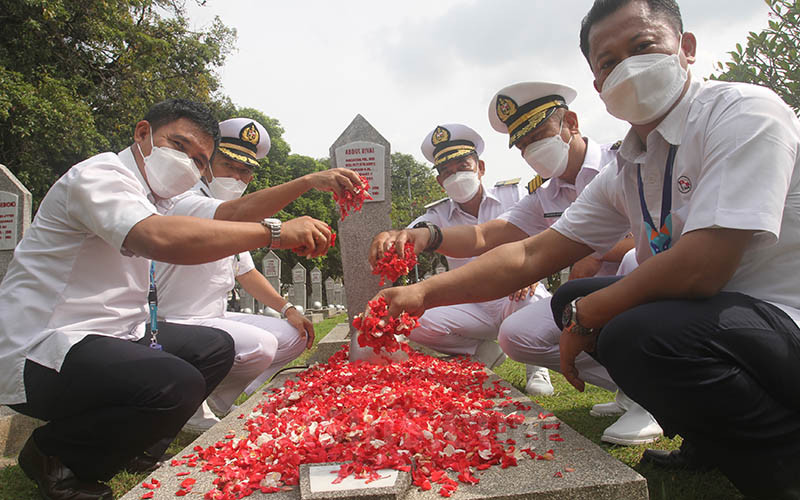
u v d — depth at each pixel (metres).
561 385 3.83
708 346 1.50
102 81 12.83
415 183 46.56
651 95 1.78
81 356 1.91
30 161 10.66
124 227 1.94
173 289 3.23
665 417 1.65
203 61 15.38
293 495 1.52
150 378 1.91
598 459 1.63
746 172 1.50
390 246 2.92
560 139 3.21
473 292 2.16
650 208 1.94
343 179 3.02
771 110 1.57
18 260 2.08
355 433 1.88
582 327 1.81
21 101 9.70
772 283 1.64
